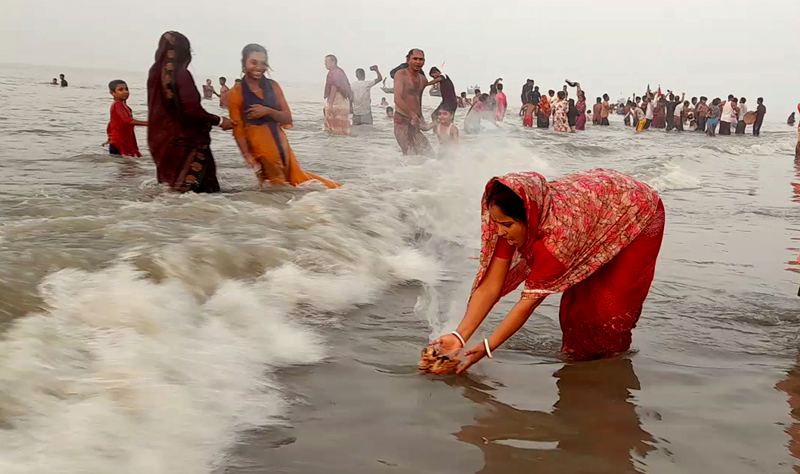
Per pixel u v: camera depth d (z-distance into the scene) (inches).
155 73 245.4
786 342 137.3
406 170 357.1
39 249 146.2
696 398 109.9
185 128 247.0
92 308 118.4
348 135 578.2
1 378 91.2
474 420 99.9
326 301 145.9
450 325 140.6
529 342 133.0
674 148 685.9
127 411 89.8
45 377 94.0
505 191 110.4
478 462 88.4
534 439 95.1
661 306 156.0
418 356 123.7
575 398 108.7
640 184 122.4
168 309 123.9
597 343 125.0
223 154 385.7
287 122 276.4
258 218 198.7
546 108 1008.9
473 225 240.4
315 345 123.8
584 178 120.9
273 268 155.5
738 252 215.0
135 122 362.6
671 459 90.9
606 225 118.0
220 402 97.2
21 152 355.9
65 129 486.3
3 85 1339.8
